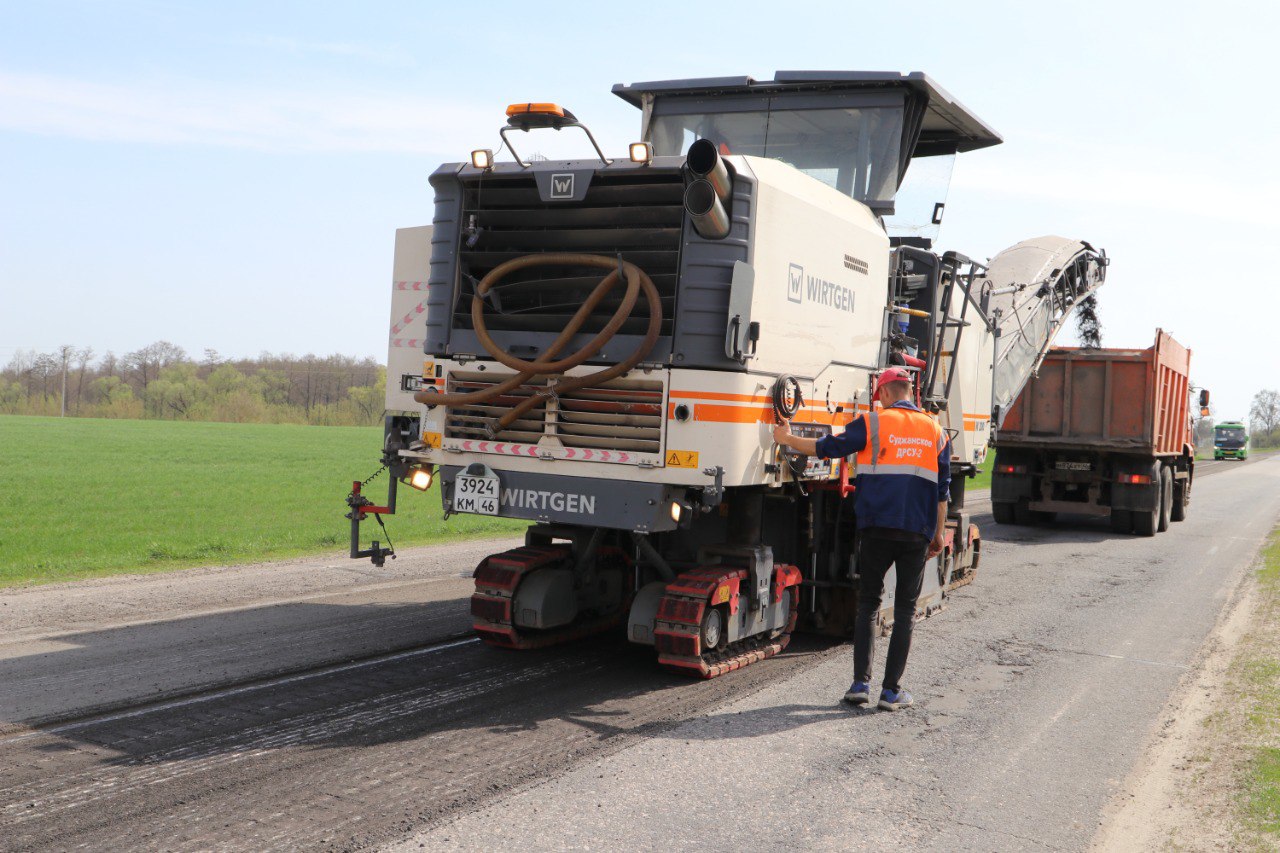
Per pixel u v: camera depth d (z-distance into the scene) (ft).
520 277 21.31
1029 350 42.42
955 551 34.45
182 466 106.32
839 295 23.29
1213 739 18.88
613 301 20.34
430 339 21.90
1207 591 37.19
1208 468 173.88
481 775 15.74
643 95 28.25
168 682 20.42
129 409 320.70
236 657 22.72
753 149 27.14
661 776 15.97
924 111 26.89
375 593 31.78
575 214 20.59
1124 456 57.77
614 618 26.73
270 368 358.84
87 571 35.14
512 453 20.94
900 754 17.58
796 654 25.22
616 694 20.84
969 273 31.96
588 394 20.38
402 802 14.47
